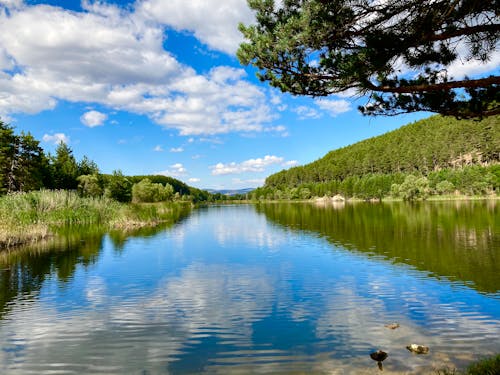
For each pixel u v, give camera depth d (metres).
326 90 8.31
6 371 7.77
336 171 179.75
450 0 6.36
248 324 10.37
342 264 18.14
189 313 11.32
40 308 11.89
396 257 19.44
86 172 78.06
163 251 22.94
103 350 8.77
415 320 10.41
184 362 8.10
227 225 42.25
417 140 162.12
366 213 56.16
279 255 21.20
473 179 98.88
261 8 7.68
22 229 26.45
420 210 57.38
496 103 8.02
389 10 6.65
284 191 187.50
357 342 8.98
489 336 9.11
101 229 34.75
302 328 9.98
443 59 7.90
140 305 12.17
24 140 53.53
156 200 98.19
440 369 7.43
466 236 25.91
